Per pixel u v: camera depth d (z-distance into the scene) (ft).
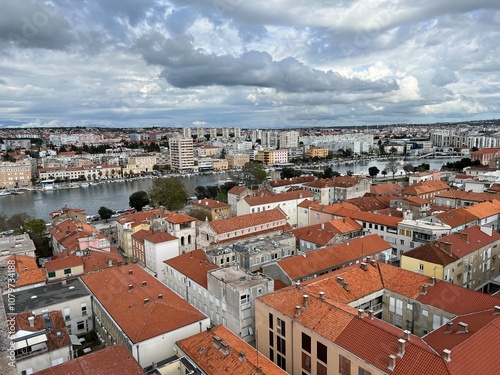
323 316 191.93
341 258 308.81
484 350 154.92
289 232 401.49
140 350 201.67
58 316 218.18
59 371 160.04
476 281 310.65
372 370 156.15
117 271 287.89
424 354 150.41
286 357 207.10
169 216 466.70
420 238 366.43
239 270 272.10
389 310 236.22
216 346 188.14
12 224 514.27
